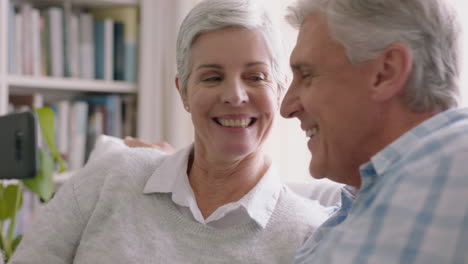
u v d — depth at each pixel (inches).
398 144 30.1
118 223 49.1
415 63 30.9
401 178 27.4
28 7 100.2
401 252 25.4
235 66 46.6
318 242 39.0
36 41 101.2
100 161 54.2
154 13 108.6
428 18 31.0
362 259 26.9
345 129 32.7
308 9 33.7
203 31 46.9
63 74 104.7
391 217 26.6
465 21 63.1
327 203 61.0
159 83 109.0
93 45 107.7
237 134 47.4
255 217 46.9
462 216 24.4
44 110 78.8
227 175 49.5
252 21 46.4
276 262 46.0
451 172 25.4
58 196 53.7
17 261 50.9
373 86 31.4
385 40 30.7
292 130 86.6
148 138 108.9
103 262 47.8
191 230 47.8
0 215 78.8
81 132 106.1
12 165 64.6
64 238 51.5
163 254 47.1
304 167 85.4
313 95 33.4
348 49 31.5
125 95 113.6
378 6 30.9
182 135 105.8
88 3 109.0
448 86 31.8
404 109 31.6
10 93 107.8
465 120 29.0
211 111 47.6
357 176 34.7
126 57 109.9
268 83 48.1
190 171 52.1
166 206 49.6
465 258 24.0
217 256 46.4
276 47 48.3
